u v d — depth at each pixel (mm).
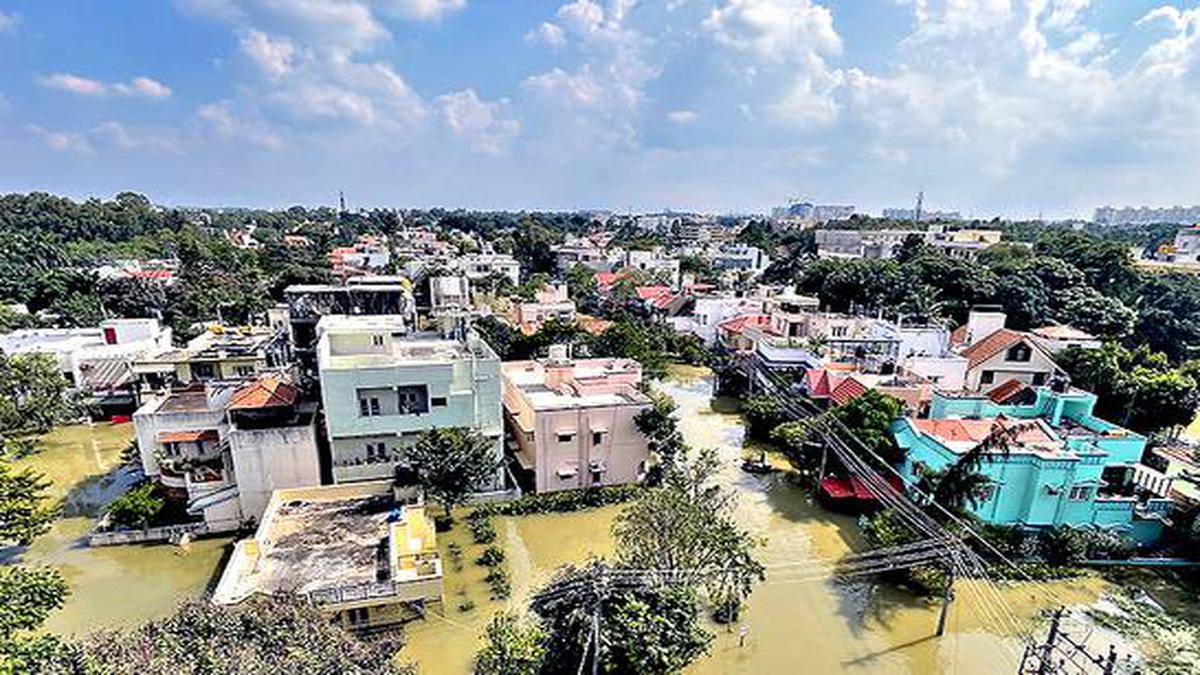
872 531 28500
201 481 30250
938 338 54688
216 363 44719
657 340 68688
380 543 26406
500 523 31828
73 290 77812
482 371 33406
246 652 13531
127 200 195000
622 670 17391
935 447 30656
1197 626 23203
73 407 45281
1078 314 64250
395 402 31750
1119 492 30906
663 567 21516
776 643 23219
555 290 96375
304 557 25234
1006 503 28344
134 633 14508
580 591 18656
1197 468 34344
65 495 35281
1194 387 41250
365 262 115688
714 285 94688
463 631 23469
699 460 34438
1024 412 37312
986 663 22328
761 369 51406
